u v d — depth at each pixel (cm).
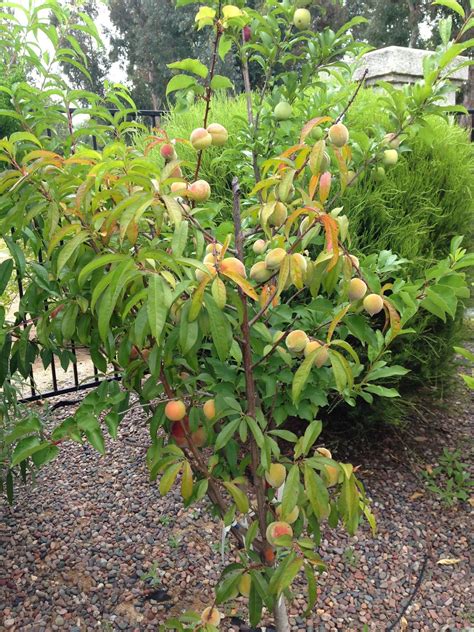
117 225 122
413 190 303
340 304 154
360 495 141
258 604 136
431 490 297
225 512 156
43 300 149
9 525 267
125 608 219
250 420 126
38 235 150
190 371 155
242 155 213
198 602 222
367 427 338
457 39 171
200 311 114
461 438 348
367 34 2348
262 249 148
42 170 124
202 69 146
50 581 232
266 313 155
